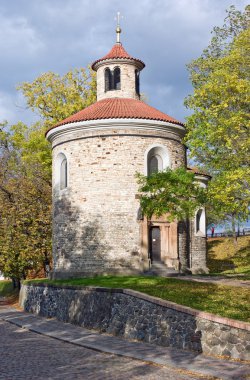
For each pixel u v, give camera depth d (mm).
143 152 28344
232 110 23422
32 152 43375
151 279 24125
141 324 18172
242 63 23891
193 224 34062
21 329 22359
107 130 28219
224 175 21484
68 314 24109
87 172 28328
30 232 37594
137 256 27547
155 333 17328
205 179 35000
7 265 37312
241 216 22703
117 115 28156
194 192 24156
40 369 13148
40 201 39656
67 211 28906
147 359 14117
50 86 46094
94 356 15125
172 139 29578
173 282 22953
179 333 16172
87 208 28109
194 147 22547
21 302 33562
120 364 13773
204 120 22766
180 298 18234
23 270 39344
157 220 28359
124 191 27859
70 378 12055
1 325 24125
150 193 27266
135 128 28344
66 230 28875
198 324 15375
